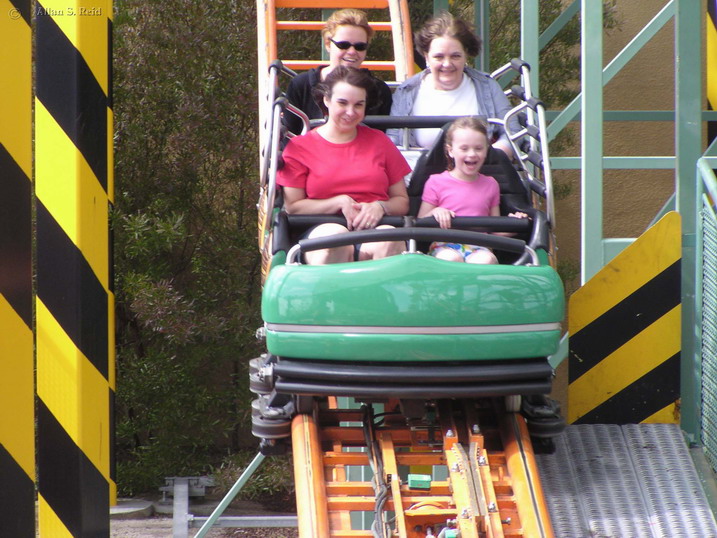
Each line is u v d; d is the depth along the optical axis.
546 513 13.45
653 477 16.53
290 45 27.97
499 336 13.38
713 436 17.70
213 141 27.36
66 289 16.05
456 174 15.45
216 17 27.30
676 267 18.45
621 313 18.58
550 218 14.93
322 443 15.07
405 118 16.33
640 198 31.28
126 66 27.14
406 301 13.14
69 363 16.08
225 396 28.55
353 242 13.66
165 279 27.41
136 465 27.75
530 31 20.94
